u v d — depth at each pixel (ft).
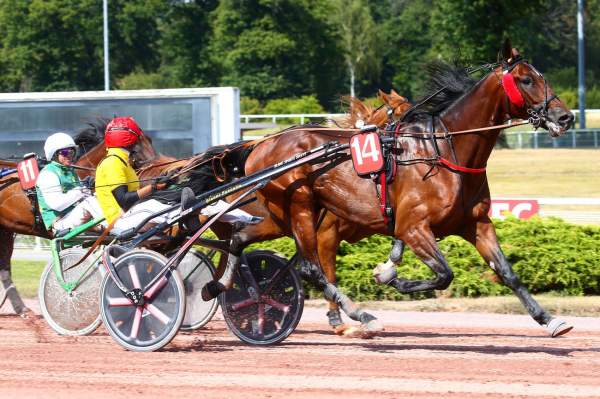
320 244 34.53
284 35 239.91
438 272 30.09
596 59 292.81
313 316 40.16
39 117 65.00
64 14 235.20
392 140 31.09
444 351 31.35
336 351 31.55
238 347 32.68
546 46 285.84
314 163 32.50
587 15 288.92
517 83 30.30
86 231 34.35
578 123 173.58
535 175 115.34
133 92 63.98
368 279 43.45
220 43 245.65
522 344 32.91
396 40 297.94
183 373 27.78
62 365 29.14
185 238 32.83
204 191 34.68
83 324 34.45
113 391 25.50
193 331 36.47
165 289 31.27
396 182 31.01
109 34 243.81
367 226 32.01
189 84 246.27
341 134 32.73
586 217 68.13
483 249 30.66
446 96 31.86
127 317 31.60
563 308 39.88
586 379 26.61
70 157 35.50
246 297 33.58
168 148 63.82
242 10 244.01
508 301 41.45
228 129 62.85
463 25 162.40
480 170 30.66
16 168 39.68
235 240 33.63
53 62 239.71
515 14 161.27
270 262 33.58
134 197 32.07
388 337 34.73
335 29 253.24
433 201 30.30
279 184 32.99
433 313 40.73
